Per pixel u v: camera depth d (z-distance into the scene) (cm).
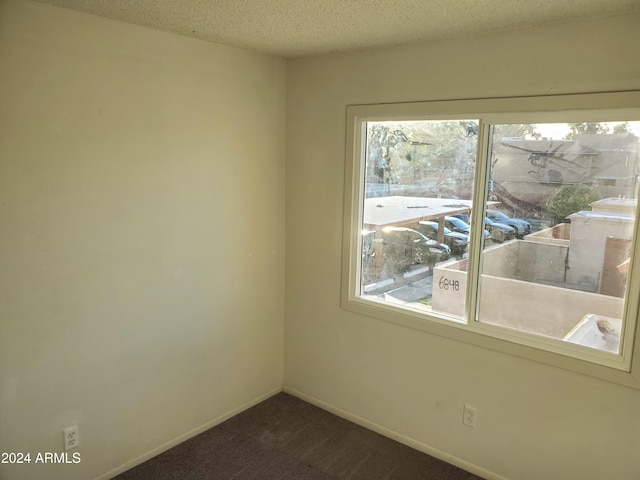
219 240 293
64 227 221
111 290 243
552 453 238
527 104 226
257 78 300
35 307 216
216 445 287
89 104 223
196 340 289
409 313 281
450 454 273
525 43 223
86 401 240
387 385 296
